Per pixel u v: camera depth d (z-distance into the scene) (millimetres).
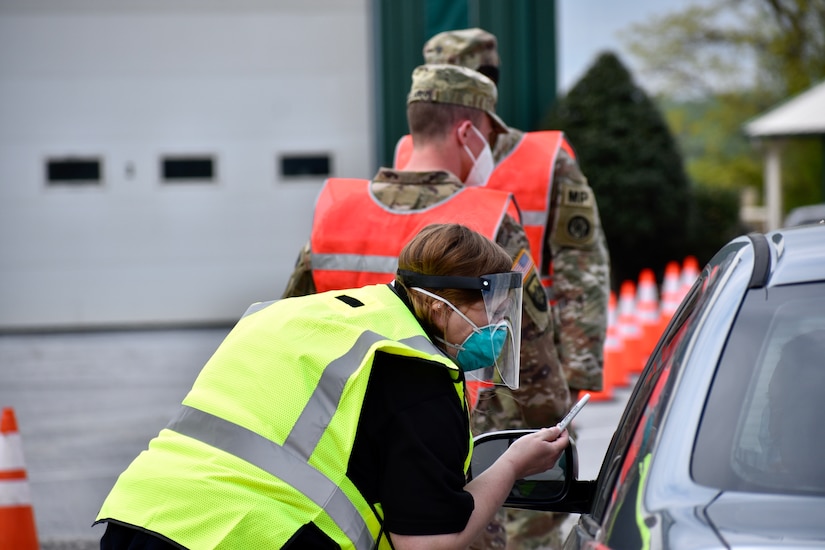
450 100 7352
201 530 4441
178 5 32094
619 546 3652
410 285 5043
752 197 72312
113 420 19531
